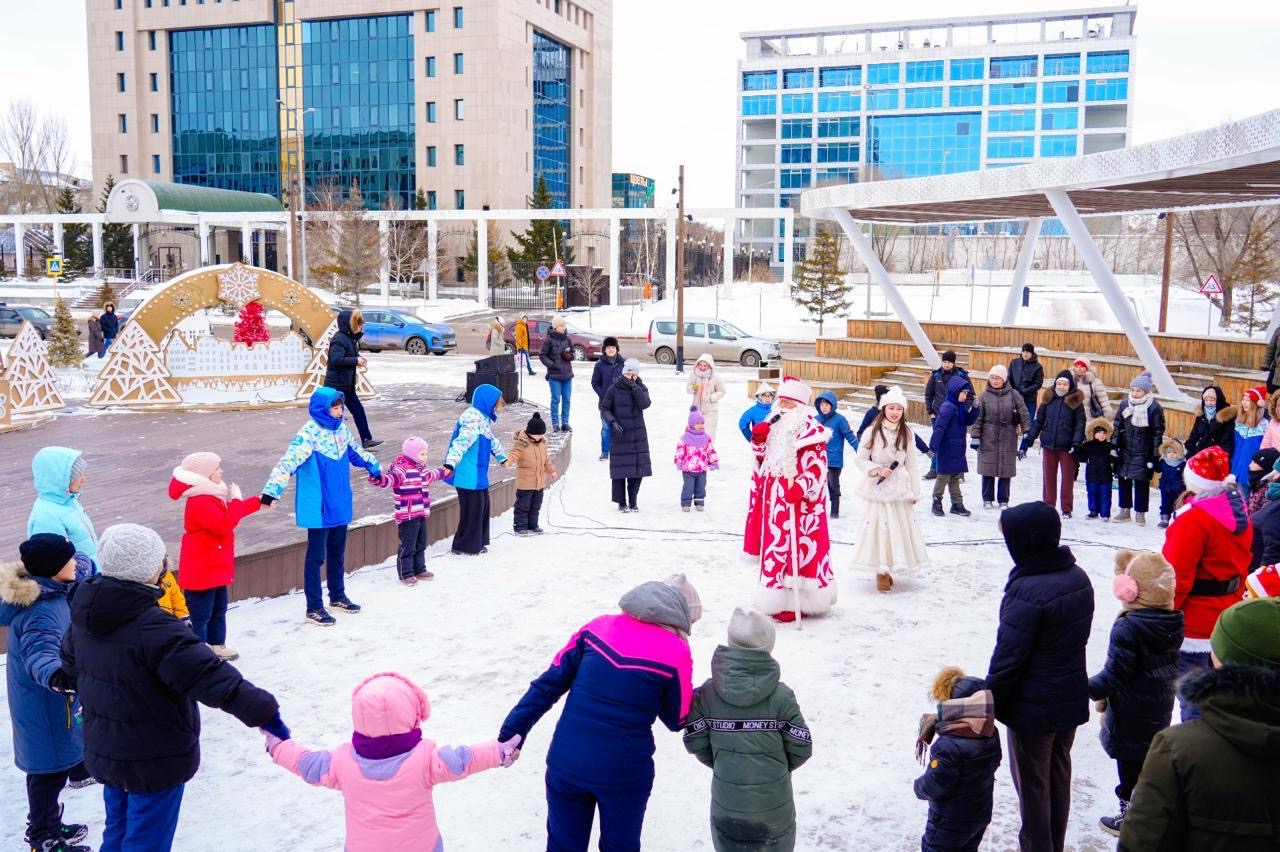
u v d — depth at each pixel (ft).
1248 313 113.29
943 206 60.23
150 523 29.01
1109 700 14.14
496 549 30.89
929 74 311.68
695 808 15.25
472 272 217.56
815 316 147.95
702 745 12.22
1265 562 17.78
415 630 23.18
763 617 12.16
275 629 23.29
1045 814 12.85
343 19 257.34
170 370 56.24
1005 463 36.52
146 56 273.33
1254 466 25.08
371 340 112.37
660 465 46.34
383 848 10.99
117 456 40.88
